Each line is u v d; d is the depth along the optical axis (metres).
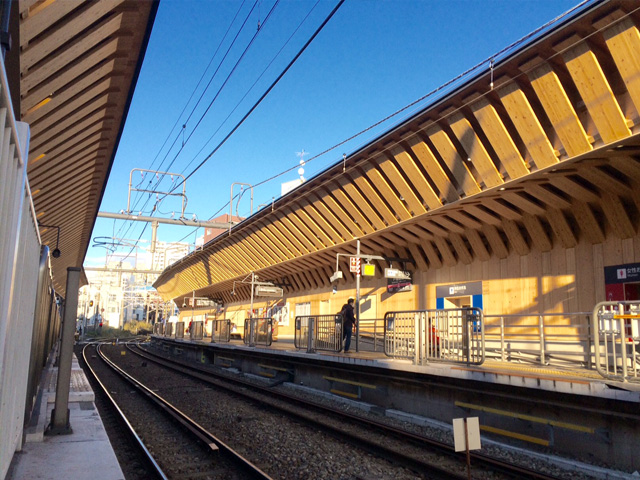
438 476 6.68
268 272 30.91
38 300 7.81
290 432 9.38
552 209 14.24
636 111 10.12
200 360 28.78
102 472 5.68
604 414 7.28
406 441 8.59
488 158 13.24
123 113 12.07
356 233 20.92
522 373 8.52
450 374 9.71
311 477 6.72
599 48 10.21
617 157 11.18
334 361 13.49
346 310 14.88
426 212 16.48
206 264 38.00
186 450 8.07
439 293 19.38
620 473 6.58
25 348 6.29
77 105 10.27
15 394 5.38
